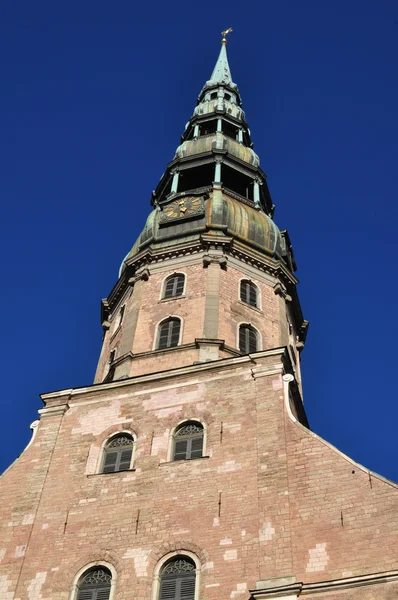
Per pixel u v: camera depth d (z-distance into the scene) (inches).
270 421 1074.1
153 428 1128.8
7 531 1038.4
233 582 900.6
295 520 940.0
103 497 1050.7
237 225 1526.8
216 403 1130.7
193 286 1401.3
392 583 835.4
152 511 1011.3
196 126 1943.9
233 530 955.3
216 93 2144.4
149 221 1572.3
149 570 949.2
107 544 991.6
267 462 1019.3
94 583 960.9
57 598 948.6
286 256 1557.6
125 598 929.5
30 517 1048.8
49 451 1140.5
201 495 1009.5
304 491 968.3
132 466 1083.3
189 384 1171.9
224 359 1181.1
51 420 1191.6
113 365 1325.0
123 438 1137.4
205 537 959.0
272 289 1461.6
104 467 1103.0
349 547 891.4
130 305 1419.8
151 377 1200.8
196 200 1572.3
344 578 855.1
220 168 1731.1
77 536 1011.3
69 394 1221.1
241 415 1099.9
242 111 2050.9
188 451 1082.7
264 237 1537.9
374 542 885.2
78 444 1141.7
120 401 1187.9
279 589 864.9
